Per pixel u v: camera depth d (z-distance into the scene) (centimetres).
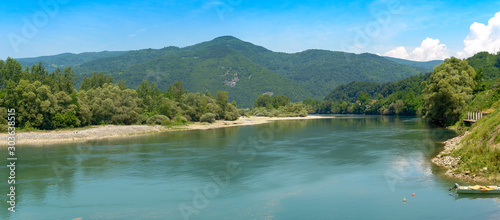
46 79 11012
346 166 4700
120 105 12169
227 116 17312
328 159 5262
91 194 3447
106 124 11512
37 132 8806
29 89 9044
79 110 10456
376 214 2783
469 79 10850
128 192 3522
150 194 3453
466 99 9731
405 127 10956
